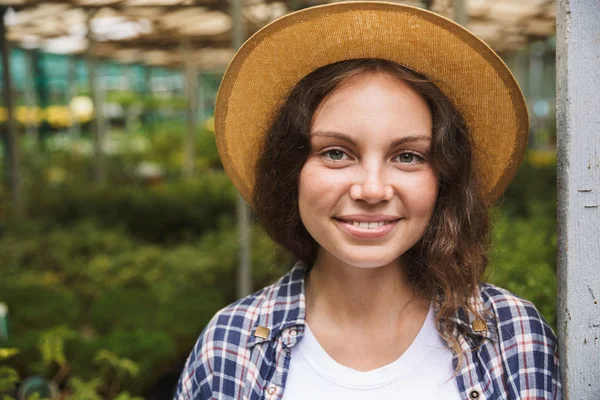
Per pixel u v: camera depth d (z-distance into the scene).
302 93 1.13
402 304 1.22
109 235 6.42
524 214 6.47
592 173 1.08
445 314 1.18
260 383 1.18
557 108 1.11
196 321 3.87
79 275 5.29
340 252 1.10
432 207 1.14
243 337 1.23
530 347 1.16
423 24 1.08
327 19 1.10
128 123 15.41
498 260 2.44
